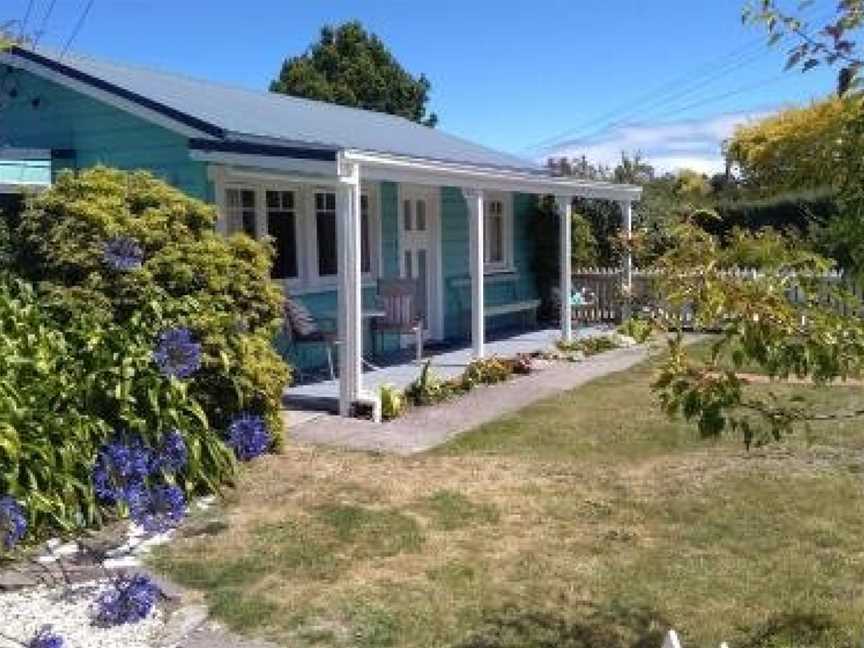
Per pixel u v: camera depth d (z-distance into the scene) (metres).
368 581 5.96
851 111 4.04
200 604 5.65
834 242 4.16
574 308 19.09
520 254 19.67
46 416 6.79
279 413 9.00
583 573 6.06
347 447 9.34
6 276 8.14
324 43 44.66
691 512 7.24
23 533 6.29
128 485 6.86
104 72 12.60
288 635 5.25
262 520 7.12
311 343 12.74
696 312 4.08
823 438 9.41
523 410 11.05
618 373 13.62
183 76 15.05
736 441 9.41
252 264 9.10
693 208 5.02
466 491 7.86
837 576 5.97
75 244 8.14
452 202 17.34
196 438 7.57
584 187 16.44
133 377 7.30
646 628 5.28
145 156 11.73
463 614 5.47
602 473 8.39
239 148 10.84
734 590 5.77
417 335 14.60
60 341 7.36
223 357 8.22
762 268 4.12
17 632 5.28
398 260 15.75
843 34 3.94
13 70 12.34
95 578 6.05
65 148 12.20
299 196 13.32
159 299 8.12
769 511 7.23
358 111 19.17
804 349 3.92
